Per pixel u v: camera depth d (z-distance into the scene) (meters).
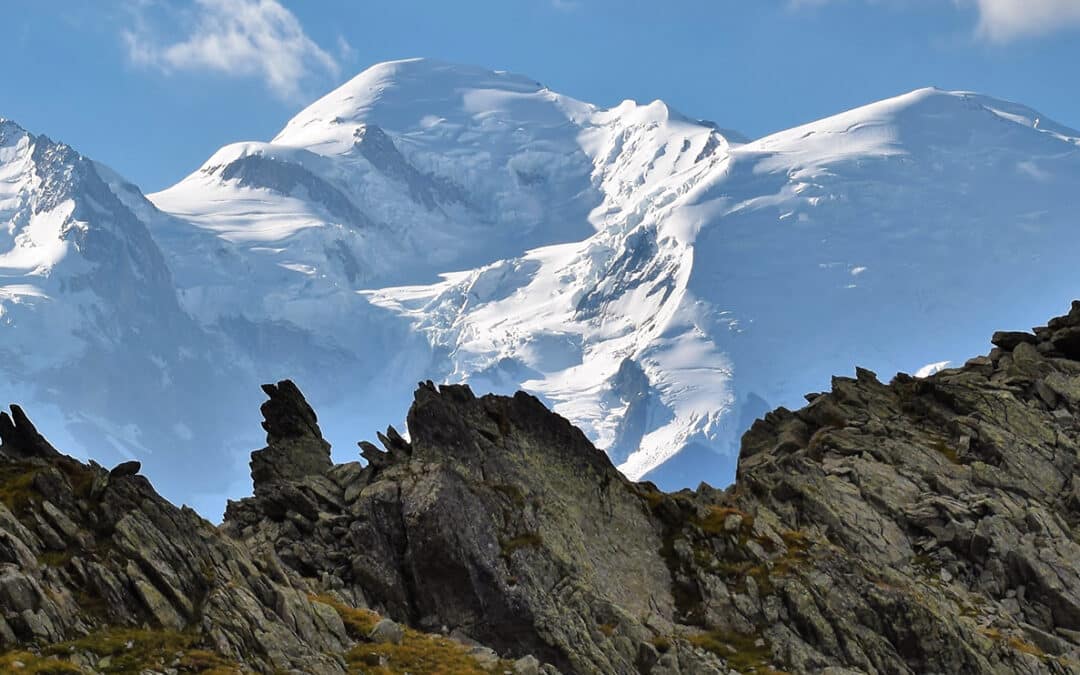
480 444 149.75
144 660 100.69
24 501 111.19
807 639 138.25
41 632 99.12
